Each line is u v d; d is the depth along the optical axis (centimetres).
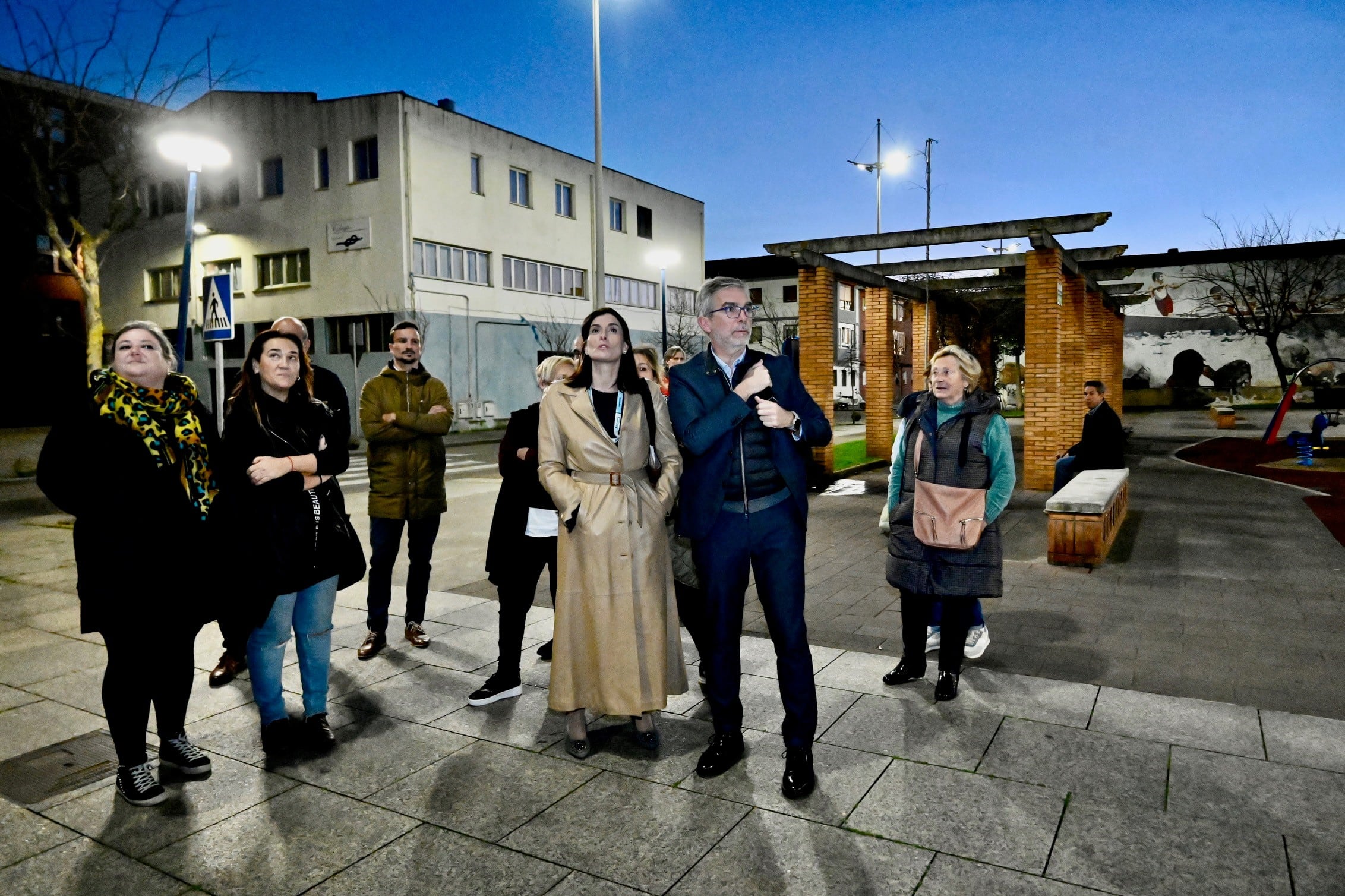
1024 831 285
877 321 1722
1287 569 677
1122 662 459
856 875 263
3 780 343
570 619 352
